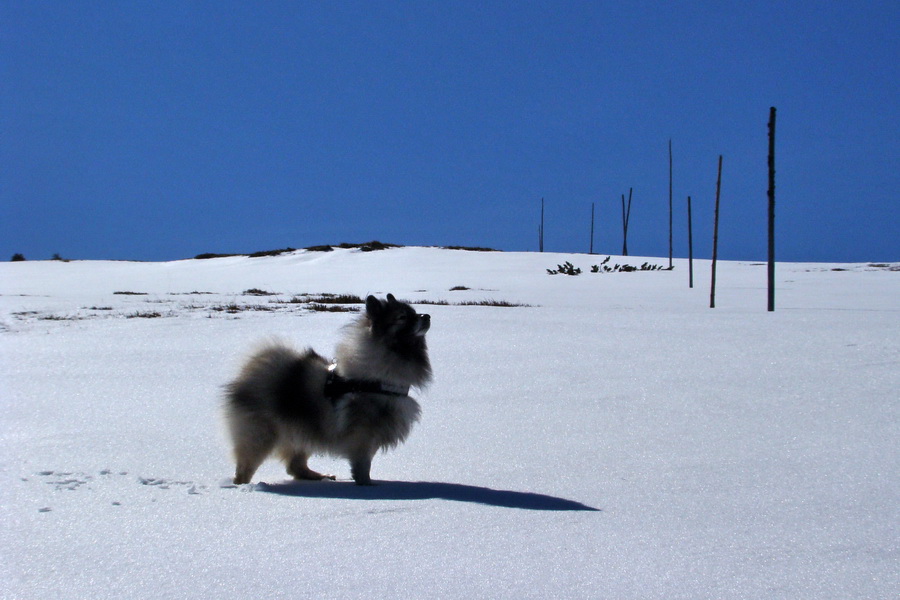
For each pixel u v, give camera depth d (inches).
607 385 418.0
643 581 138.9
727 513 190.1
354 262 2524.6
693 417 334.0
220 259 2898.6
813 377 426.9
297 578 137.5
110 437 293.6
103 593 129.4
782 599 131.1
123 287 1836.9
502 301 1171.9
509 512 189.8
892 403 350.3
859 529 175.0
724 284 1533.0
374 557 150.3
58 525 172.1
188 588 131.9
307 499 205.3
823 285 1432.1
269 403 244.1
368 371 240.4
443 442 298.8
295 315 891.4
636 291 1402.6
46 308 1097.4
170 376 468.8
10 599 126.5
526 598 129.6
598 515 187.5
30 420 333.4
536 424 327.0
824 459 253.3
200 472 247.1
